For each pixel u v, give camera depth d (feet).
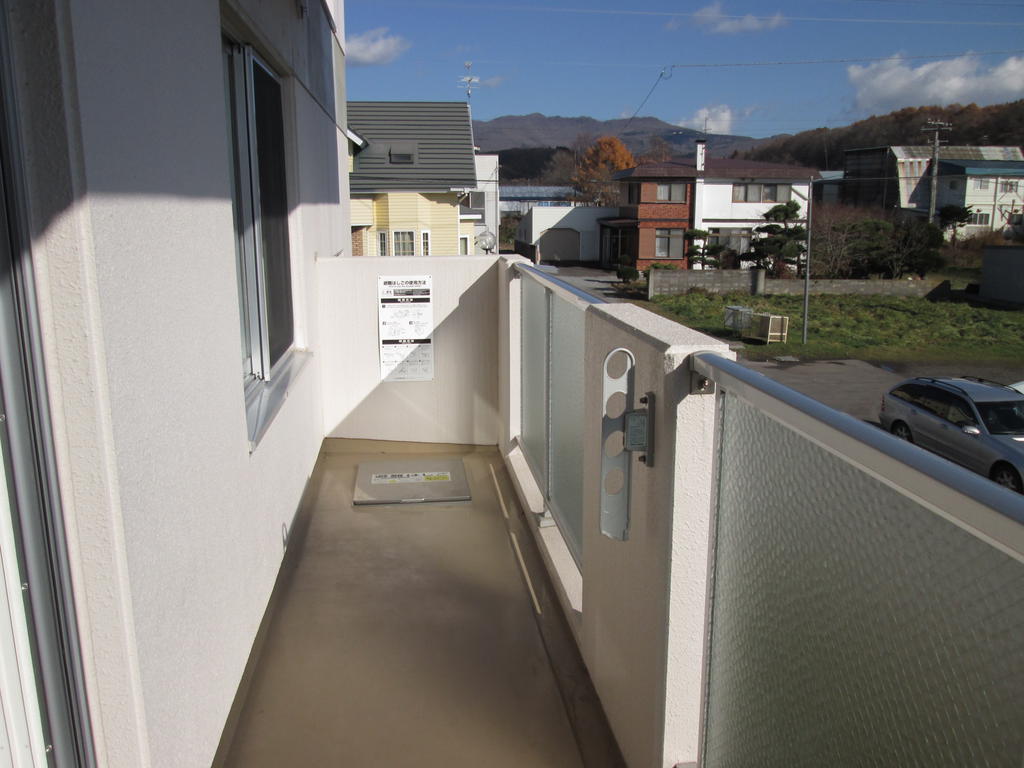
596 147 292.20
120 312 5.00
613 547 7.47
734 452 5.16
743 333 84.74
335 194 21.83
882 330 84.84
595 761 7.59
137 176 5.34
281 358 13.17
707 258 138.10
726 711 5.44
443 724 8.31
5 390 4.41
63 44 4.34
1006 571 2.68
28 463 4.58
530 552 12.54
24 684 4.67
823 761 4.02
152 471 5.54
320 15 18.08
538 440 13.64
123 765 5.25
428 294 17.24
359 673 9.23
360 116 86.84
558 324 11.49
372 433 17.69
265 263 11.85
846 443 3.42
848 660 3.74
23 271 4.43
